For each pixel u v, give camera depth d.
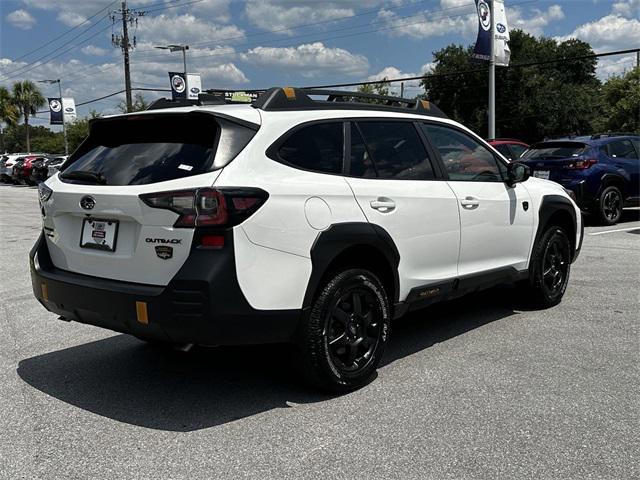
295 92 4.10
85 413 3.83
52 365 4.71
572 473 3.03
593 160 11.60
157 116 3.85
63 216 4.08
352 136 4.25
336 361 3.96
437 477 3.01
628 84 37.19
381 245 4.15
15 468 3.17
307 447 3.34
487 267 5.24
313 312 3.83
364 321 4.14
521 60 51.09
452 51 52.25
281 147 3.80
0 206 20.52
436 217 4.62
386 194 4.24
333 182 3.96
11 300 6.88
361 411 3.78
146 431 3.57
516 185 5.63
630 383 4.13
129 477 3.07
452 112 53.25
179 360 4.79
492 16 19.45
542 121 47.97
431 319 5.79
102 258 3.78
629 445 3.30
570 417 3.63
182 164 3.61
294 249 3.66
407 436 3.43
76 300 3.83
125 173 3.79
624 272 7.59
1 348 5.14
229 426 3.61
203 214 3.39
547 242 5.88
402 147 4.59
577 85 57.94
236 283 3.43
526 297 6.03
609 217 11.92
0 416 3.80
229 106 4.09
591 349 4.82
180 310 3.39
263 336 3.61
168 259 3.47
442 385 4.15
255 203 3.50
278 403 3.93
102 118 4.13
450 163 4.95
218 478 3.04
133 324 3.59
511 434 3.43
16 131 79.19
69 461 3.23
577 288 6.83
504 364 4.53
